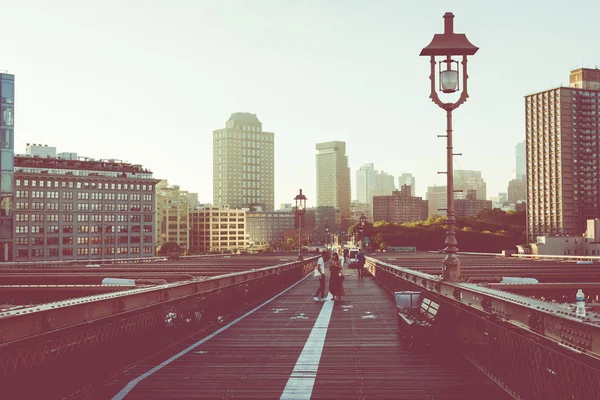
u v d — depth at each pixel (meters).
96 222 182.50
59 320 8.60
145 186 193.75
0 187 141.88
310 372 10.99
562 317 7.04
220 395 9.26
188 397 9.12
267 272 29.02
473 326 11.41
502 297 9.41
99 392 9.42
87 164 183.75
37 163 172.12
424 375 10.66
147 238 193.75
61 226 175.38
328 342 14.60
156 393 9.38
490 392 9.35
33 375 7.95
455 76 15.91
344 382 10.15
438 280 14.80
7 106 139.50
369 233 193.38
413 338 13.33
